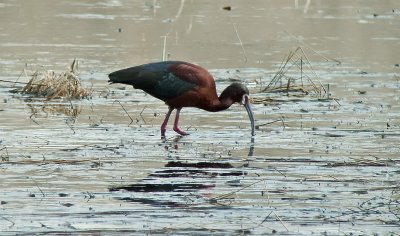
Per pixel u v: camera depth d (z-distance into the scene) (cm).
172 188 1271
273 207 1198
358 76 2150
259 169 1380
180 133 1606
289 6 3136
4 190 1245
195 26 2736
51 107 1794
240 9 3056
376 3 3219
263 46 2489
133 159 1425
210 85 1631
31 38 2492
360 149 1509
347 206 1209
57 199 1209
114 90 1962
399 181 1324
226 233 1097
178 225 1120
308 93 1970
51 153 1444
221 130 1644
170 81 1609
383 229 1126
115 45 2436
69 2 3128
